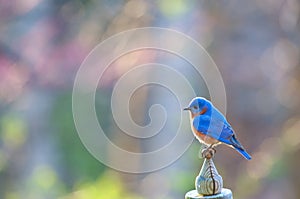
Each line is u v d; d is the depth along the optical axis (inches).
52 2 686.5
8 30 662.5
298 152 623.8
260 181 644.7
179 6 647.1
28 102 668.1
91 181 716.7
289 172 626.5
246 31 687.1
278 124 672.4
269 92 681.6
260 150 669.3
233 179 687.7
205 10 666.8
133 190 684.1
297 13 648.4
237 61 687.7
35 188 695.1
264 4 682.2
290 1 654.5
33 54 660.1
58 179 724.7
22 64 657.0
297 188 622.5
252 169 657.0
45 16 682.2
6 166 701.3
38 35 668.7
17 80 652.7
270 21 681.6
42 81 660.1
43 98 672.4
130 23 647.1
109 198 666.8
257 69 684.7
